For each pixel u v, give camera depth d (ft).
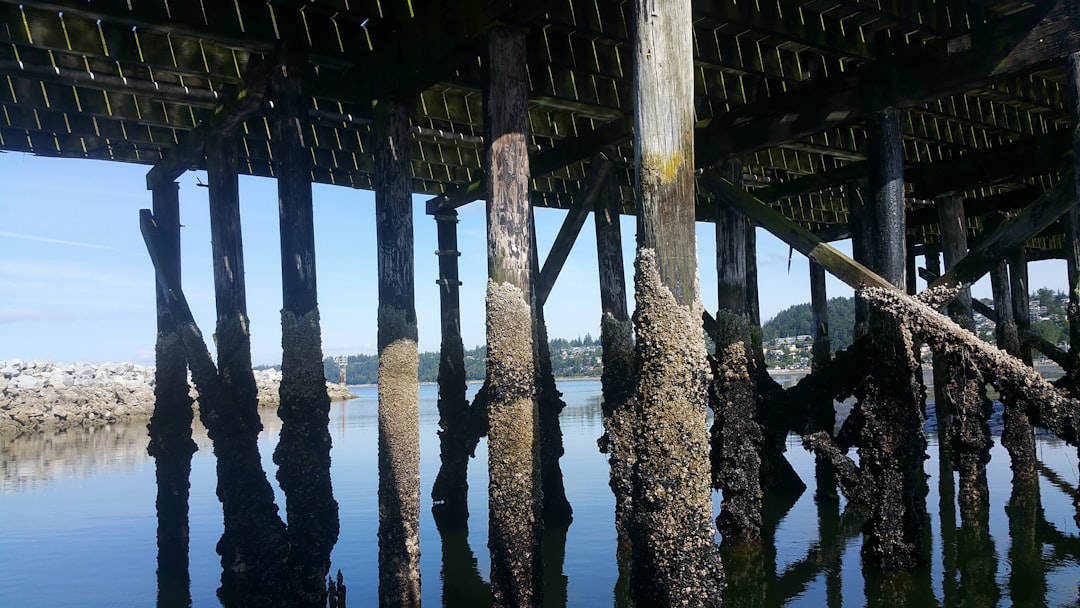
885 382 24.26
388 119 24.34
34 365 143.23
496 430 19.08
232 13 22.25
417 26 22.66
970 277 23.53
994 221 44.80
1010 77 22.16
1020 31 21.34
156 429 30.48
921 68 23.58
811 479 44.50
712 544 14.34
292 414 22.50
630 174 39.99
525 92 20.17
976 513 34.30
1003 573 26.35
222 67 25.36
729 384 29.86
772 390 30.91
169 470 30.37
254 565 25.11
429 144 35.22
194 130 28.78
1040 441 55.42
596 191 31.24
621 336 30.60
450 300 39.06
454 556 32.17
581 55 25.76
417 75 22.66
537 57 24.82
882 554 24.79
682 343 14.23
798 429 30.01
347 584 28.55
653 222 14.37
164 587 29.32
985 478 34.99
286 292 22.84
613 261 31.53
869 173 25.11
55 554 34.83
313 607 22.29
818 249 25.36
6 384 125.08
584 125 34.47
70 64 25.26
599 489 44.91
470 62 24.67
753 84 29.94
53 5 19.88
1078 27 19.99
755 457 29.99
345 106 29.89
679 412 14.16
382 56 24.12
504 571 18.81
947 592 24.62
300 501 22.39
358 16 22.77
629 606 25.63
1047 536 30.68
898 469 24.39
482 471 54.34
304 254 22.89
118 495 50.03
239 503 25.63
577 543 33.09
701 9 22.79
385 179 24.35
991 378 21.98
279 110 23.11
